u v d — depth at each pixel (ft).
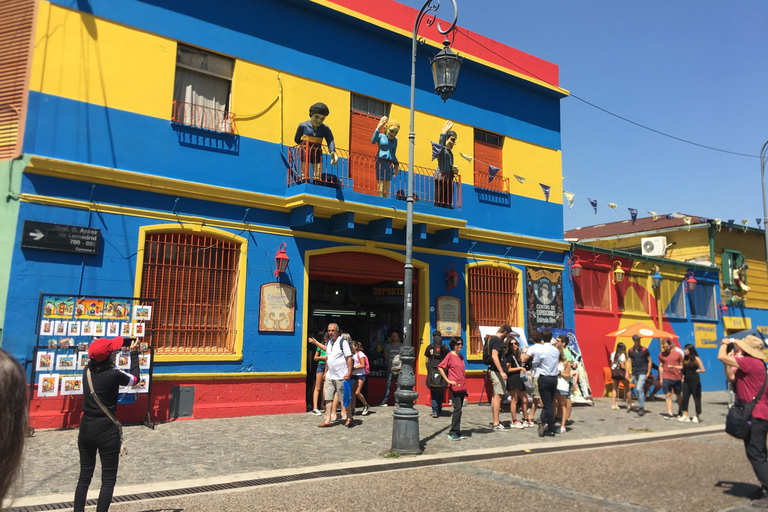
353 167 41.70
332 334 32.94
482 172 50.01
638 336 46.93
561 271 54.13
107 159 31.42
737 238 76.28
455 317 45.57
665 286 65.26
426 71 47.03
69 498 17.80
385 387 45.88
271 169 37.58
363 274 41.75
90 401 15.31
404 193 42.93
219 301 34.91
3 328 27.61
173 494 18.67
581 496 19.42
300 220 36.94
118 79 32.27
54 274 29.19
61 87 30.48
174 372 32.40
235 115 36.42
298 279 37.91
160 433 28.40
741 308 75.15
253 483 20.24
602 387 55.57
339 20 42.06
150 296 32.30
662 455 27.45
